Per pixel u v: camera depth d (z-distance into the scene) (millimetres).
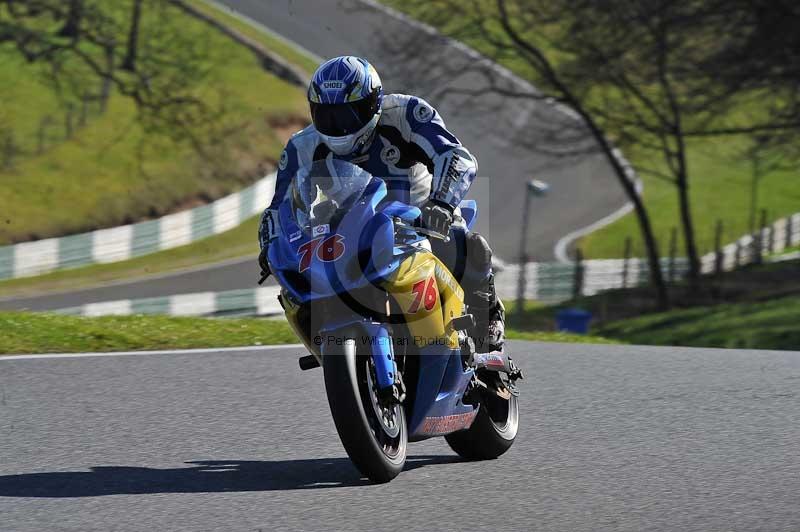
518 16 102375
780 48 81875
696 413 24469
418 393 18625
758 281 108000
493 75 108188
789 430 22641
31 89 149625
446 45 106625
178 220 126000
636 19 86625
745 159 104188
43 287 108938
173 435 21859
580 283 109938
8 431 22047
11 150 136250
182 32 163375
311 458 20141
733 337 73062
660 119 95562
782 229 135500
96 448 20688
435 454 21297
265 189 140625
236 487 17875
